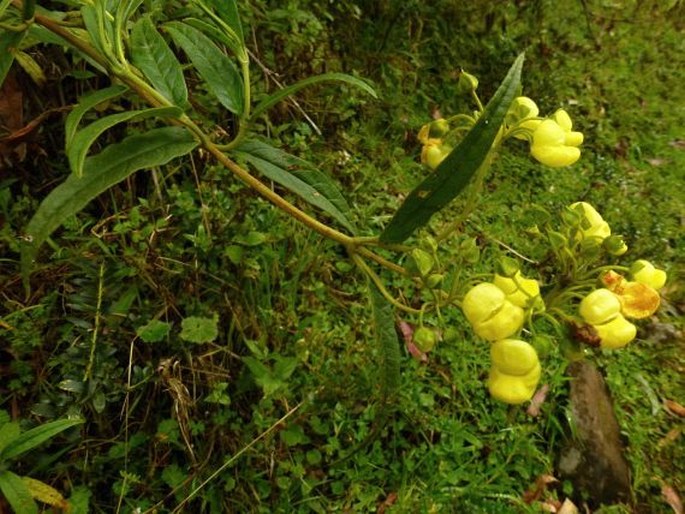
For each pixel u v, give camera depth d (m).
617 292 0.18
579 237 0.19
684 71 0.73
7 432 0.23
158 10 0.29
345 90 0.47
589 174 0.58
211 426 0.32
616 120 0.65
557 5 0.75
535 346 0.17
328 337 0.37
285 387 0.33
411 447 0.37
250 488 0.32
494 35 0.62
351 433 0.36
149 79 0.20
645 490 0.41
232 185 0.35
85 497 0.27
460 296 0.19
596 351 0.45
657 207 0.57
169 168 0.35
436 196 0.18
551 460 0.39
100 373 0.29
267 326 0.35
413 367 0.39
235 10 0.19
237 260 0.33
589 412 0.41
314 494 0.34
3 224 0.30
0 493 0.25
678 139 0.65
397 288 0.42
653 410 0.44
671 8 0.80
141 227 0.33
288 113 0.43
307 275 0.38
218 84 0.20
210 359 0.33
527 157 0.57
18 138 0.30
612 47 0.73
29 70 0.26
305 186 0.21
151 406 0.31
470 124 0.21
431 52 0.57
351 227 0.21
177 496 0.30
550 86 0.61
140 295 0.32
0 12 0.19
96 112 0.32
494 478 0.37
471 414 0.39
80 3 0.19
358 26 0.53
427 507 0.34
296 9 0.43
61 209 0.17
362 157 0.47
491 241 0.47
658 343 0.48
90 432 0.30
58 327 0.30
